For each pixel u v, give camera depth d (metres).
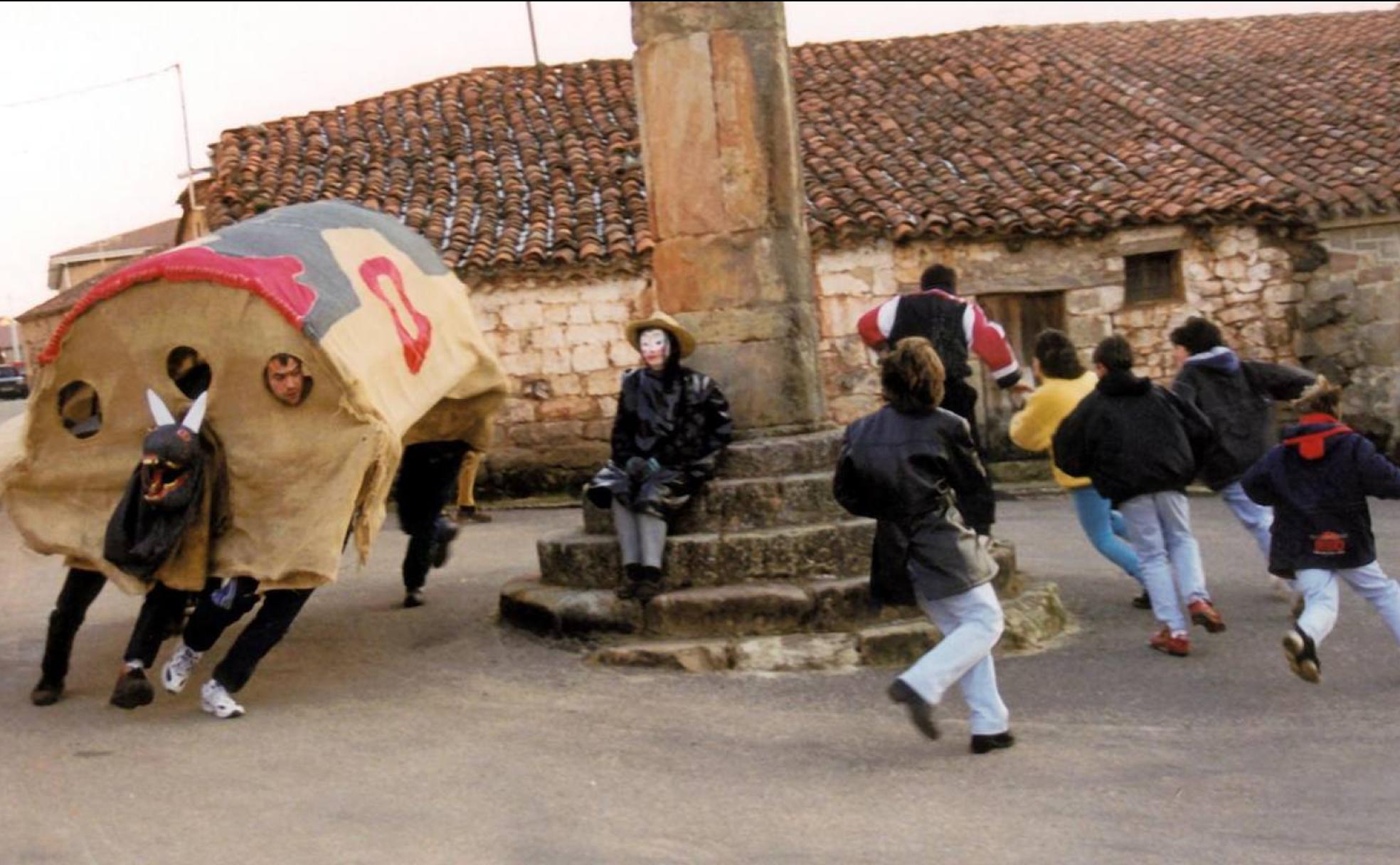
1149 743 6.11
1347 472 6.66
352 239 7.61
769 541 7.75
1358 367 16.09
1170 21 21.23
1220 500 14.49
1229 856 4.80
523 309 15.64
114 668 7.54
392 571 10.53
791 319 8.39
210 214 16.30
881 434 5.94
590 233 15.77
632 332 7.84
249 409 6.57
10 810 5.23
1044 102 18.22
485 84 19.23
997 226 15.71
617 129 17.92
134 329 6.59
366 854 4.80
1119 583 9.50
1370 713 6.41
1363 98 17.91
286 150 17.55
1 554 11.62
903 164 16.84
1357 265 16.08
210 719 6.51
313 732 6.29
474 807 5.31
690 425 7.80
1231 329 16.14
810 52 19.73
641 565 7.60
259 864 4.70
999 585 8.05
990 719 5.97
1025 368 16.27
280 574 6.42
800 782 5.64
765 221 8.32
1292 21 21.25
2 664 7.65
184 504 6.25
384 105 18.89
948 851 4.87
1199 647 7.68
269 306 6.46
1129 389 7.51
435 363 7.65
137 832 4.98
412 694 6.96
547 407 15.70
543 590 8.12
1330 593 6.64
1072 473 7.70
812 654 7.34
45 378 6.65
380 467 6.53
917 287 15.84
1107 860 4.77
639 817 5.21
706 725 6.42
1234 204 15.77
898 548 5.85
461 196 16.56
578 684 7.11
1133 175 16.55
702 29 8.27
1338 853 4.81
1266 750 5.97
